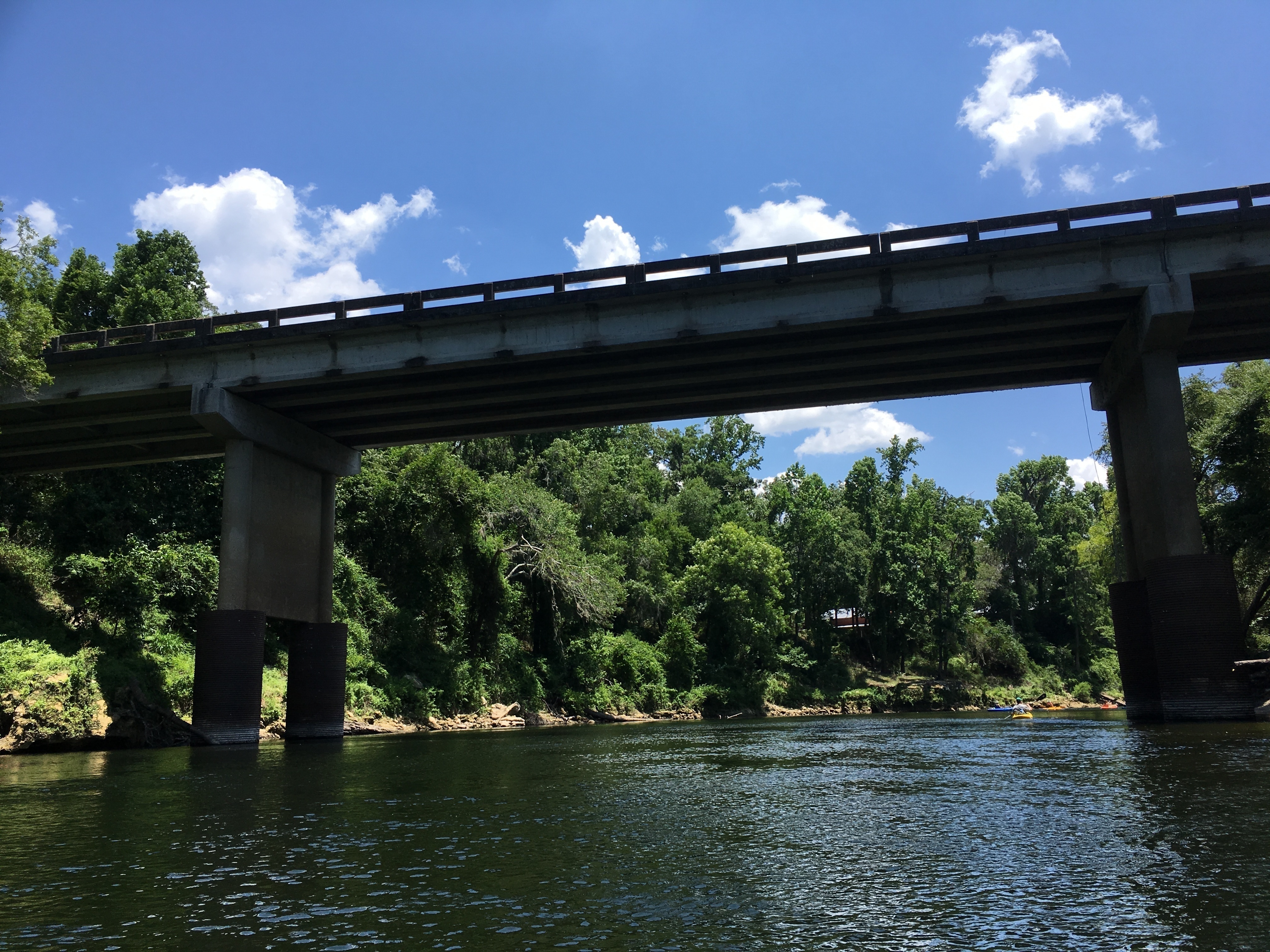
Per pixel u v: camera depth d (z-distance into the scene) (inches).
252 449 1258.6
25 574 1393.9
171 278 1930.4
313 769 762.8
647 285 1104.2
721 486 4128.9
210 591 1517.0
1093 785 510.0
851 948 228.4
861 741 1029.2
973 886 287.3
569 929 249.8
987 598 3868.1
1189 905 255.0
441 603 2032.5
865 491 3656.5
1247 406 1362.0
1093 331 1162.6
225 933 253.0
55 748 1027.9
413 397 1328.7
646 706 2444.6
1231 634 978.1
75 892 304.5
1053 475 4347.9
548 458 2935.5
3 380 1160.2
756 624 2854.3
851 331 1133.1
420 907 277.4
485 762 824.3
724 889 294.8
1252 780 494.3
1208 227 997.2
